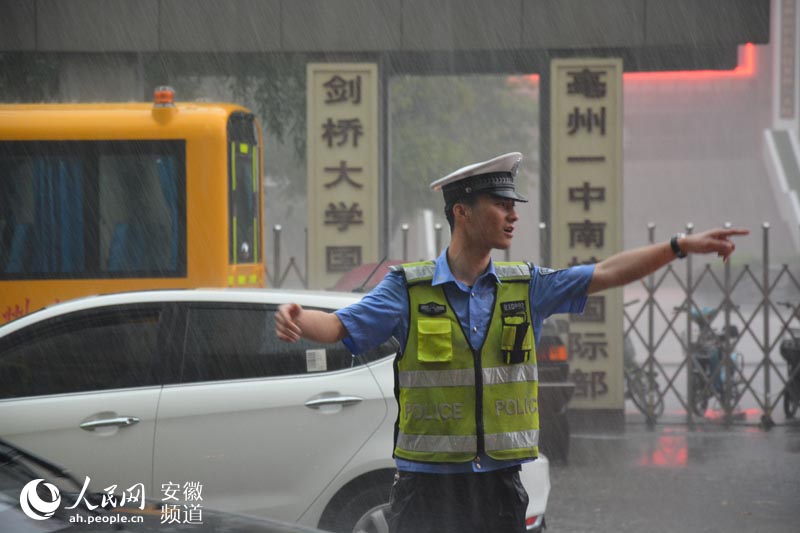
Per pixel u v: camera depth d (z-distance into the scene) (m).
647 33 21.09
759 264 66.56
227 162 18.33
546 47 21.25
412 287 6.24
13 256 18.33
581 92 20.98
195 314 9.86
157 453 9.44
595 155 20.98
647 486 14.78
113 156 18.28
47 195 18.31
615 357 20.47
